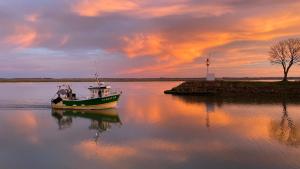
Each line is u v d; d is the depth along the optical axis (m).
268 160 20.55
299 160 20.44
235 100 59.38
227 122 33.81
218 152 22.42
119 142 25.61
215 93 73.19
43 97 73.19
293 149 22.84
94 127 32.31
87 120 37.03
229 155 21.69
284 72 80.31
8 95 81.19
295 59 79.56
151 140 26.05
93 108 46.59
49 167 19.97
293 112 41.72
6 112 44.34
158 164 20.17
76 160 21.17
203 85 76.62
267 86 72.00
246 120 35.12
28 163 20.75
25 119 37.91
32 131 30.53
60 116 40.41
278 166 19.42
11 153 22.92
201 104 52.41
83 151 23.20
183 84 80.12
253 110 44.03
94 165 20.16
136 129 30.50
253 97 65.75
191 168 19.36
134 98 67.31
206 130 29.58
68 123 35.06
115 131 29.81
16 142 26.06
